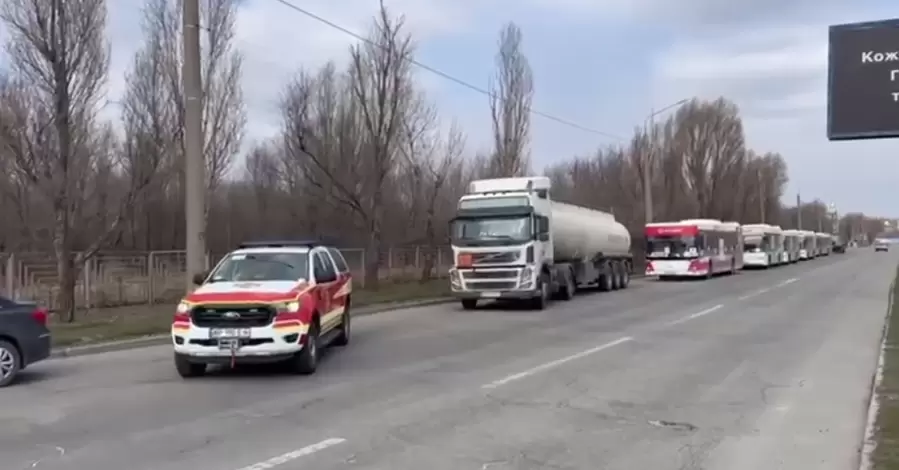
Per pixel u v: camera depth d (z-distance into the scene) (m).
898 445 7.27
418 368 12.50
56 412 9.34
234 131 29.17
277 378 11.66
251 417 8.94
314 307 12.22
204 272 14.98
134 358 14.18
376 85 28.33
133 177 22.17
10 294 22.14
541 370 12.18
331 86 30.16
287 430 8.27
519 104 36.22
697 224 43.97
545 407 9.41
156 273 26.20
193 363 11.69
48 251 23.23
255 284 12.30
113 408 9.55
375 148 28.80
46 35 18.11
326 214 39.28
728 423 8.61
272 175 45.25
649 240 44.69
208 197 28.08
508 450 7.44
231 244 41.50
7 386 11.27
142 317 20.16
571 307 25.17
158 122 25.75
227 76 28.34
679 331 17.67
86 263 22.30
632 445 7.65
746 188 78.25
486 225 24.08
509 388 10.66
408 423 8.57
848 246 180.88
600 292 33.06
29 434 8.21
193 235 17.41
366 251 31.67
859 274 46.88
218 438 7.94
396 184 35.03
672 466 6.94
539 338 16.50
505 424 8.52
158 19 26.02
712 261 45.88
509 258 23.75
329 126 29.80
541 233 24.30
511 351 14.47
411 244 38.56
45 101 18.38
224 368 12.70
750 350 14.51
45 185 18.56
